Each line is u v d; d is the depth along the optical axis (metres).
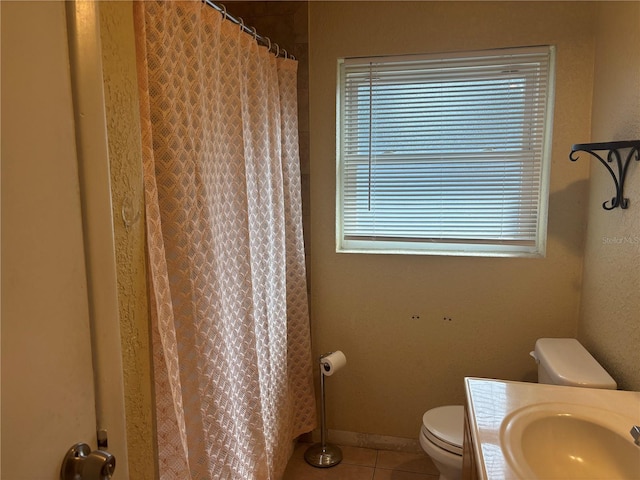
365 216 2.38
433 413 1.99
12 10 0.58
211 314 1.38
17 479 0.60
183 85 1.25
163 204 1.23
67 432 0.69
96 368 0.75
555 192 2.07
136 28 1.07
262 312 1.88
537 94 2.10
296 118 2.18
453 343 2.27
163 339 1.13
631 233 1.54
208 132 1.40
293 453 2.43
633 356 1.52
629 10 1.60
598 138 1.89
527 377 2.20
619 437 1.19
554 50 2.04
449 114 2.21
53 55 0.65
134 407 0.95
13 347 0.59
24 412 0.61
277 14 2.22
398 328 2.33
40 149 0.63
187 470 1.22
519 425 1.23
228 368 1.47
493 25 2.06
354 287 2.35
